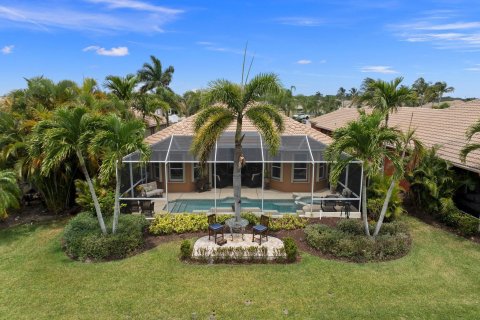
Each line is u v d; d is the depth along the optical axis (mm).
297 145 20500
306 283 11773
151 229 16031
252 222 17141
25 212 20031
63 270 12719
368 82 20625
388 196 14094
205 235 15961
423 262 13391
